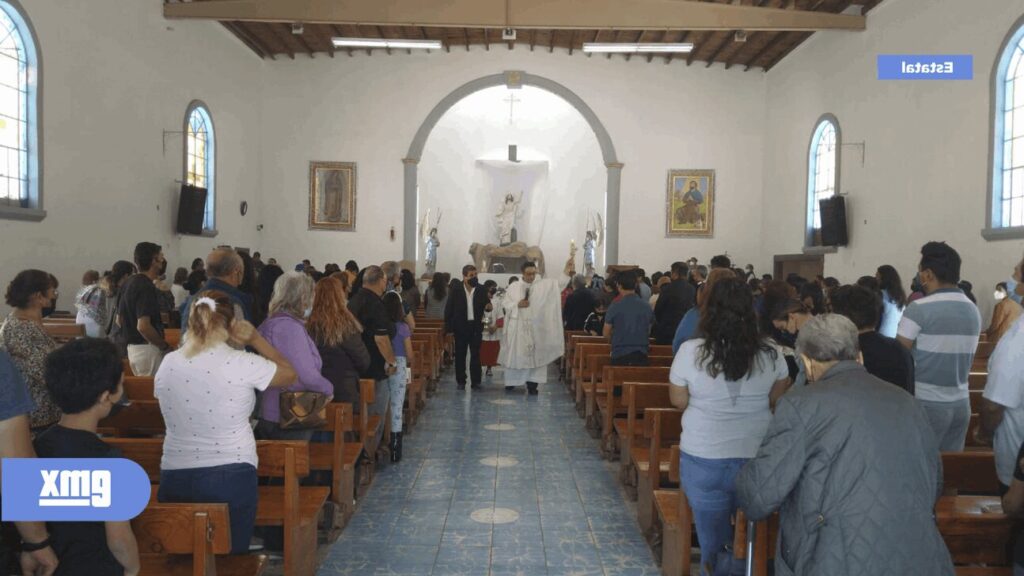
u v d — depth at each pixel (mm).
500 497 5402
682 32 16641
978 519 2693
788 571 2332
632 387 5188
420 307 13047
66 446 2213
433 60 18812
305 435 4094
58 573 2205
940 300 3754
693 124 18953
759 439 3145
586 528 4789
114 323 6648
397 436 6285
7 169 9586
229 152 16641
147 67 12805
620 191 19000
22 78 9781
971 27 10641
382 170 18859
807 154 16328
